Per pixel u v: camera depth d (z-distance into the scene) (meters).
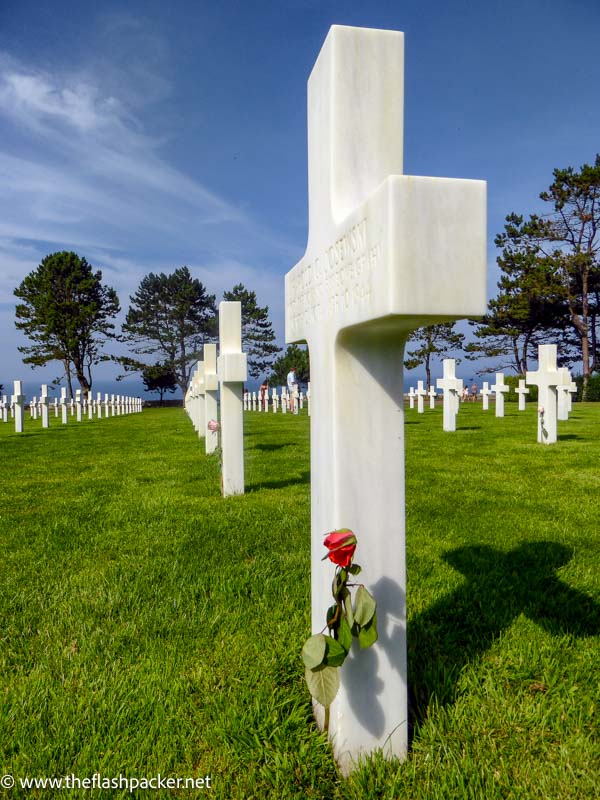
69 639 2.41
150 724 1.81
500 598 2.69
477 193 1.22
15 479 6.61
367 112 1.65
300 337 2.05
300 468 6.89
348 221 1.46
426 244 1.19
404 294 1.18
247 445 9.65
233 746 1.69
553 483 5.63
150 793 1.52
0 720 1.83
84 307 48.84
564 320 39.41
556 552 3.36
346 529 1.50
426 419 15.10
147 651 2.28
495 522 4.11
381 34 1.65
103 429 15.89
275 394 23.56
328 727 1.69
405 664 1.63
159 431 14.52
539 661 2.11
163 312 57.38
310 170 1.89
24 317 48.84
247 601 2.74
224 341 5.32
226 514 4.46
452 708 1.84
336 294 1.56
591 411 18.64
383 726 1.62
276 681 2.04
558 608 2.57
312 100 1.85
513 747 1.66
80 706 1.90
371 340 1.59
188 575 3.09
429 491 5.25
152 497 5.28
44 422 16.88
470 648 2.22
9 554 3.55
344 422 1.58
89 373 53.28
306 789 1.53
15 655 2.26
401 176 1.17
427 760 1.59
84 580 3.06
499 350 42.31
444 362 11.37
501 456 7.61
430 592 2.78
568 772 1.54
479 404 27.80
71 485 6.09
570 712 1.81
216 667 2.15
